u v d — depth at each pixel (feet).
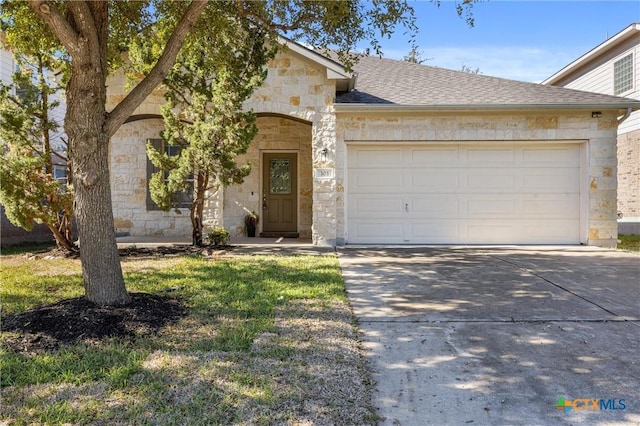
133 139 35.91
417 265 22.11
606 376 9.28
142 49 23.38
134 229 35.88
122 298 13.08
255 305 14.07
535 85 33.99
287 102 29.73
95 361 9.50
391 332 11.93
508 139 30.12
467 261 23.40
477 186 30.89
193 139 24.34
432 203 30.91
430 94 31.68
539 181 30.78
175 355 9.98
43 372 8.96
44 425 7.12
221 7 19.40
